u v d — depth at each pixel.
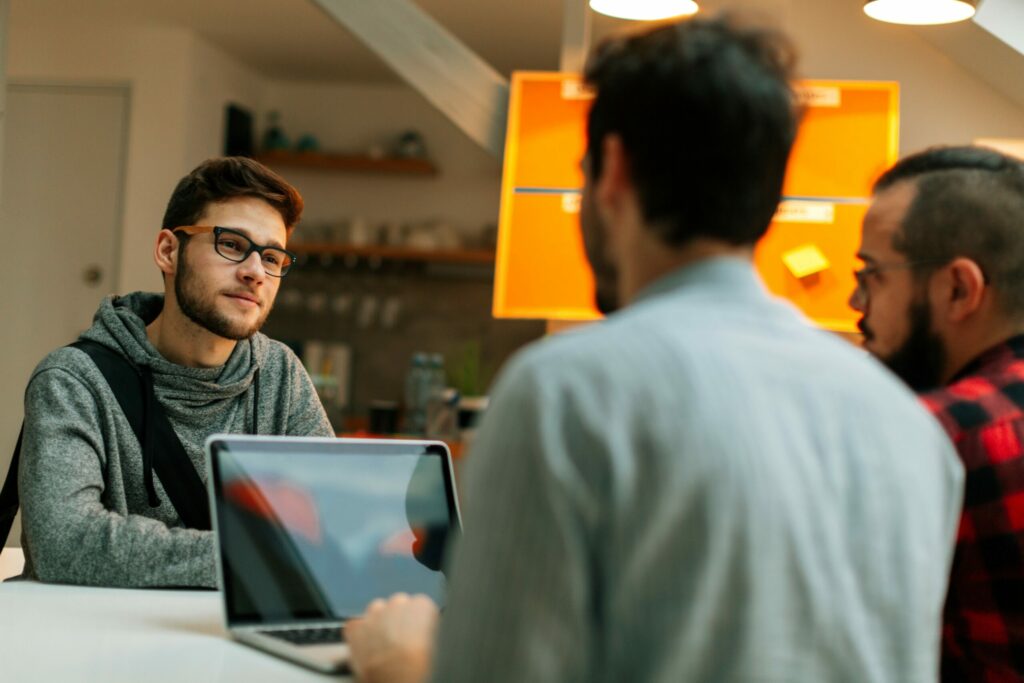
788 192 3.12
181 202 2.00
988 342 1.46
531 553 0.74
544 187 3.17
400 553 1.50
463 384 6.75
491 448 0.77
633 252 0.88
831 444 0.82
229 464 1.42
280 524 1.43
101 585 1.68
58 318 6.21
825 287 3.07
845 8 3.44
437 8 5.43
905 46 3.40
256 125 7.16
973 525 1.35
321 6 3.32
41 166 6.23
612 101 0.87
